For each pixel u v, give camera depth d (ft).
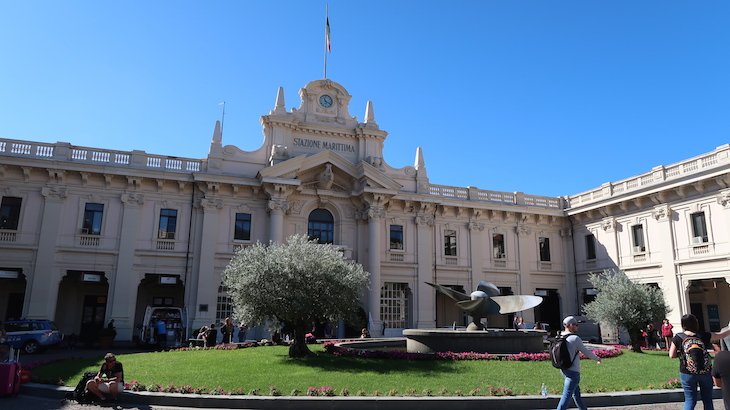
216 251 107.45
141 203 105.40
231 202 111.14
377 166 120.26
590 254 129.70
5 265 96.32
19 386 44.50
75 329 108.27
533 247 133.69
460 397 39.47
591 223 128.67
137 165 106.22
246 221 111.86
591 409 39.52
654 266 108.99
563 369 31.19
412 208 124.26
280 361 54.95
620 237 119.65
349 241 118.11
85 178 102.27
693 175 99.76
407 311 120.78
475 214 129.39
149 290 113.50
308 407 38.17
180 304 114.52
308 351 59.41
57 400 41.86
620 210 119.75
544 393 40.24
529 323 127.34
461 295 69.36
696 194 101.14
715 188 97.14
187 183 108.37
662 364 57.52
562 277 134.62
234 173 111.86
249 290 57.98
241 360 56.29
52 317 96.89
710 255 96.84
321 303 57.93
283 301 57.57
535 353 59.36
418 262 121.60
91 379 41.50
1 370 43.34
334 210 118.83
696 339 28.76
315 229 117.19
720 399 43.39
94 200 103.30
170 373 48.67
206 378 46.06
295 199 115.24
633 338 76.13
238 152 113.19
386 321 117.91
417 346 63.57
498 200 133.69
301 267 58.08
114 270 101.71
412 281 120.98
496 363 53.88
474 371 49.67
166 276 105.19
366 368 50.93
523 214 132.77
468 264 127.03
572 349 31.01
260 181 110.42
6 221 97.86
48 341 83.82
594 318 81.51
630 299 76.33
